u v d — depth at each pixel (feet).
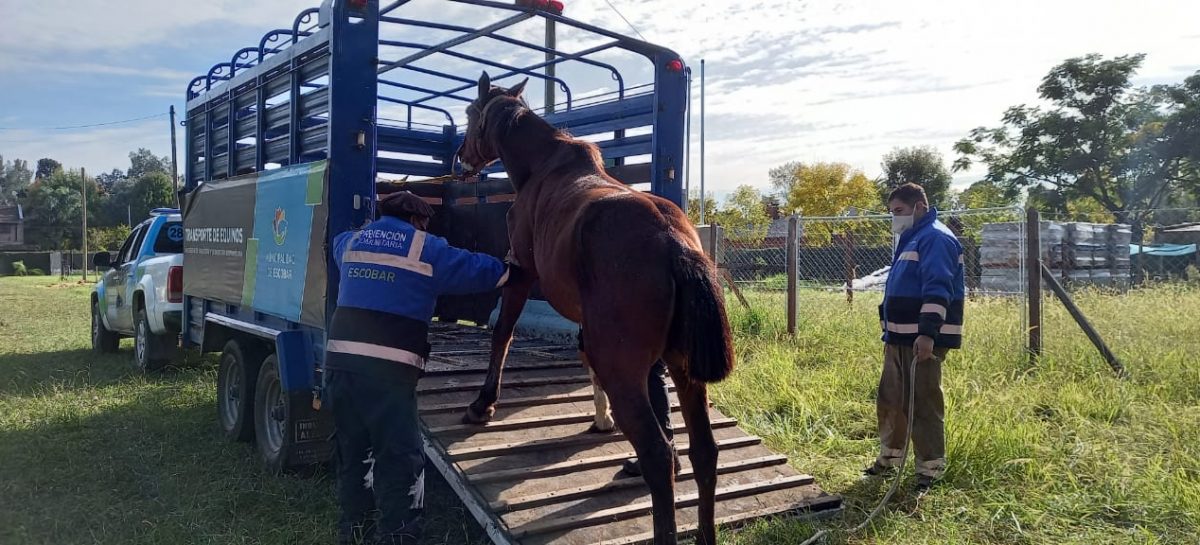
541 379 16.33
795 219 31.32
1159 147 123.34
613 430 14.40
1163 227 77.15
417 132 28.63
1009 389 21.29
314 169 14.79
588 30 16.63
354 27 14.35
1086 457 16.05
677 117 18.06
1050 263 51.26
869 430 18.75
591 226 10.50
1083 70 124.06
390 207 12.43
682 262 9.73
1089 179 127.54
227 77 22.38
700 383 9.89
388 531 11.50
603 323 10.02
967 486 14.70
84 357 31.96
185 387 24.44
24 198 232.94
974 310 33.04
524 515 11.73
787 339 30.42
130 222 219.20
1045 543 12.55
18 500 14.57
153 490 15.15
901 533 12.85
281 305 16.10
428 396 15.02
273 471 15.94
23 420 20.36
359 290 11.81
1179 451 16.19
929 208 15.12
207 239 20.93
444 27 17.39
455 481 12.44
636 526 11.93
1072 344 25.80
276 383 16.87
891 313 15.06
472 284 12.17
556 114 22.89
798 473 14.37
